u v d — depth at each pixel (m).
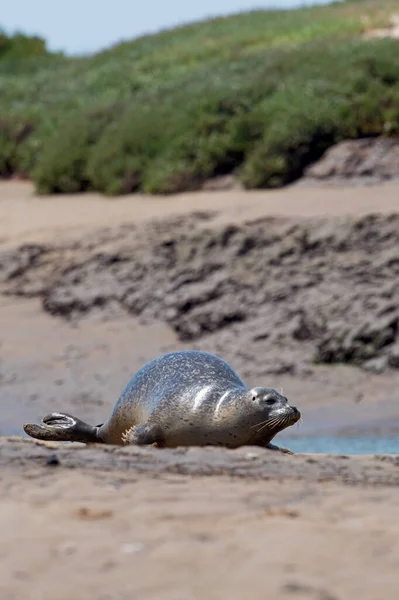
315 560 13.93
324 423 54.53
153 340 69.31
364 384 61.91
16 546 14.37
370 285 68.94
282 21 186.12
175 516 16.48
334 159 95.88
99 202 102.75
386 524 16.22
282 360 65.00
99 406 58.78
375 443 48.12
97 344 69.31
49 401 59.78
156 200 99.38
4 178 127.00
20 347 69.56
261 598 12.14
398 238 72.19
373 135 100.06
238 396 27.89
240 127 105.94
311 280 71.06
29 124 136.12
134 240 81.19
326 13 186.75
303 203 85.50
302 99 106.69
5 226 94.06
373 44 124.94
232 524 16.05
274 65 125.06
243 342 67.62
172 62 166.12
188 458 22.75
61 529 15.38
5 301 77.81
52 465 21.02
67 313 74.88
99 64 181.75
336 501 18.27
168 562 13.64
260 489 19.17
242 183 99.31
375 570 13.52
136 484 19.16
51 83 172.00
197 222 83.88
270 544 14.70
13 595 12.22
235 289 72.06
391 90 103.56
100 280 76.94
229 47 167.12
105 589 12.48
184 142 107.06
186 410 28.42
